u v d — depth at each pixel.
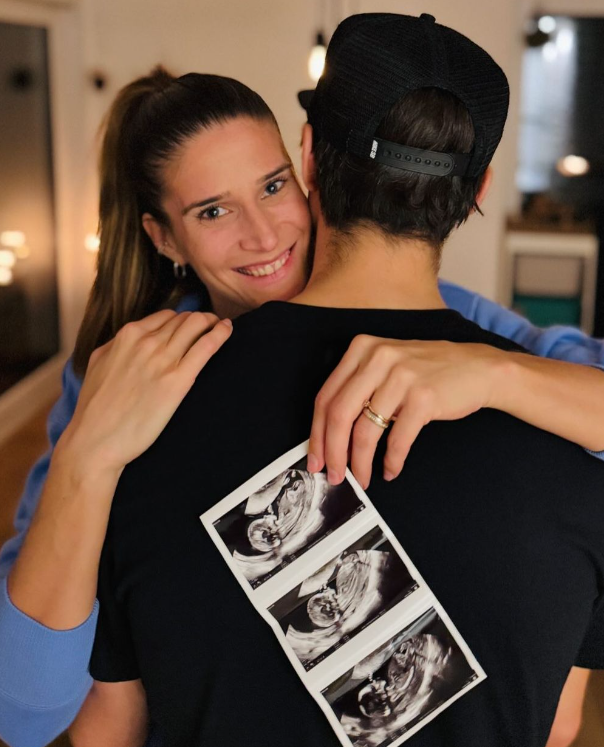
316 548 0.80
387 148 0.82
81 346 1.51
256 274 1.42
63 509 0.81
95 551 0.82
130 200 1.50
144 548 0.82
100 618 0.87
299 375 0.83
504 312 1.51
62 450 0.82
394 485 0.80
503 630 0.80
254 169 1.35
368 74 0.82
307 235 1.43
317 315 0.84
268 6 5.10
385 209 0.83
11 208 4.75
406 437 0.76
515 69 5.25
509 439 0.81
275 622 0.79
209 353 0.83
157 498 0.82
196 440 0.82
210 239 1.40
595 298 5.83
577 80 5.64
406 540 0.80
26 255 5.01
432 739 0.82
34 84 5.06
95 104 5.35
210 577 0.81
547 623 0.80
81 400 0.84
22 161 4.91
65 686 0.86
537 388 0.81
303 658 0.79
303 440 0.81
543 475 0.80
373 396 0.78
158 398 0.81
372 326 0.84
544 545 0.79
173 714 0.84
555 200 5.85
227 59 5.21
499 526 0.79
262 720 0.81
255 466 0.81
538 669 0.80
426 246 0.86
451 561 0.79
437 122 0.82
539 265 5.39
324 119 0.85
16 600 0.83
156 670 0.82
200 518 0.80
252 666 0.81
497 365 0.81
